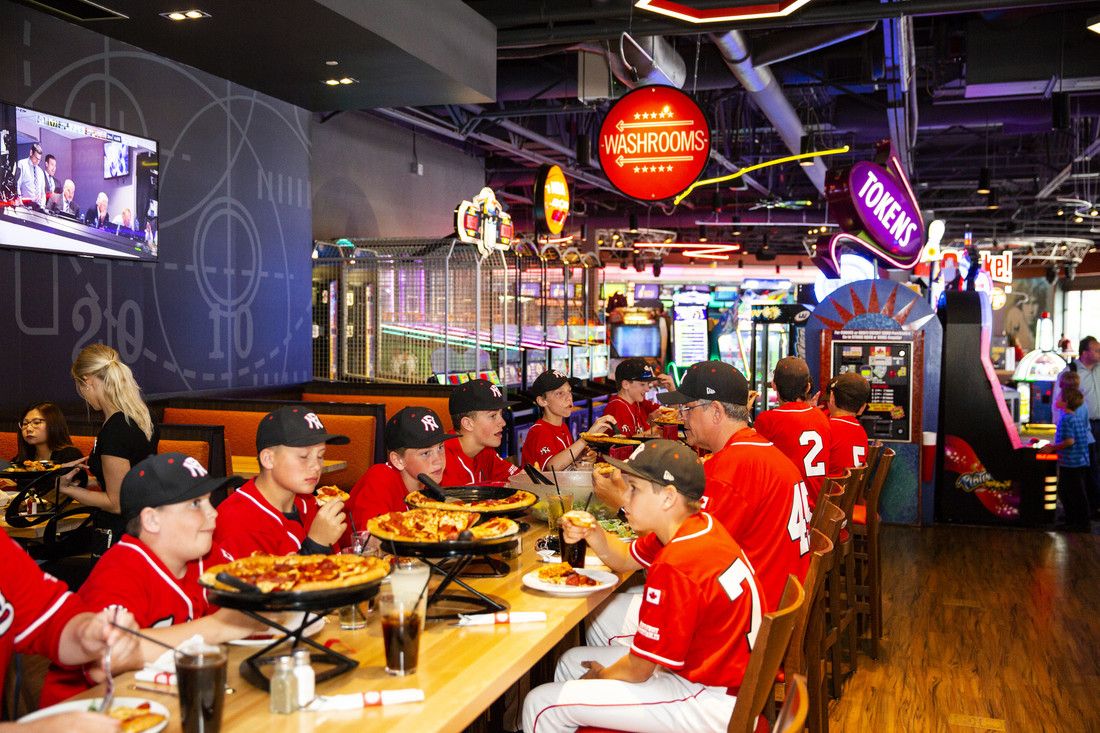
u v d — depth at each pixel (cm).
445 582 233
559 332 1116
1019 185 1825
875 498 460
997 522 782
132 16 522
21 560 185
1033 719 376
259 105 733
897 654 457
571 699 224
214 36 562
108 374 374
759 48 832
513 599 240
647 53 778
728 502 291
